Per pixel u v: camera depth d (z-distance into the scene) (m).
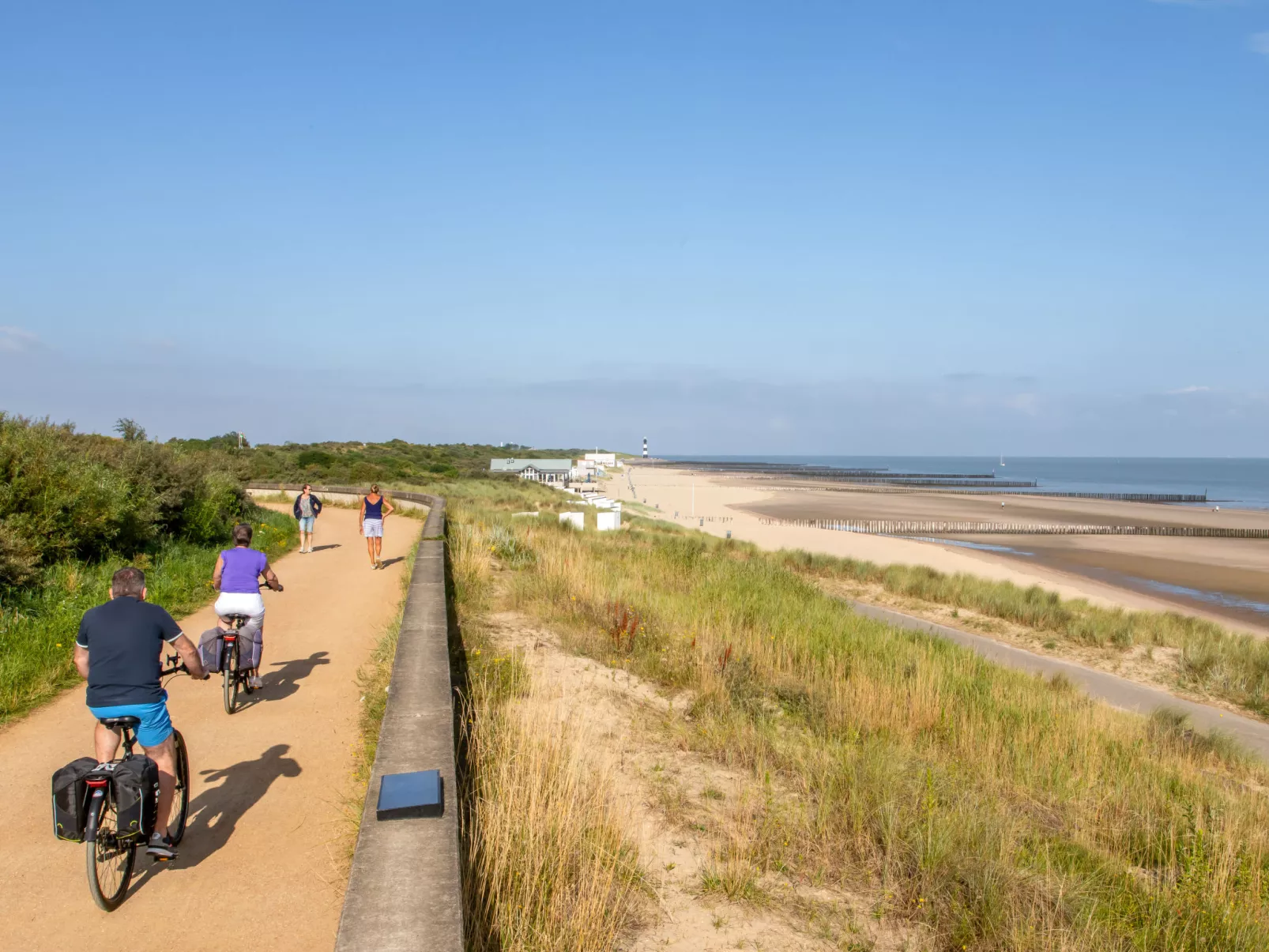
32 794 4.91
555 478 108.94
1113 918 4.75
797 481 162.88
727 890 4.61
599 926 3.84
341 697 6.99
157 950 3.44
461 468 102.75
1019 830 5.94
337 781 5.20
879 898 4.75
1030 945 4.24
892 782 6.10
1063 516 74.50
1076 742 8.75
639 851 4.94
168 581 11.66
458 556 13.73
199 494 17.67
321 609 11.01
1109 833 6.45
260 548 16.98
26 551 9.85
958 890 4.71
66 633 8.36
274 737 5.98
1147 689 14.99
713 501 93.81
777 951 4.11
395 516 27.66
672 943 4.08
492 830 4.19
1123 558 41.91
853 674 10.02
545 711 6.73
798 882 4.85
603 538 24.48
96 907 3.75
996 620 20.31
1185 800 7.32
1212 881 5.29
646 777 6.14
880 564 31.81
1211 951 4.59
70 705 6.59
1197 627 20.33
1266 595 30.75
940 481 177.00
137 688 3.96
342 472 57.38
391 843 3.27
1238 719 13.45
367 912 2.77
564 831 4.45
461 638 8.92
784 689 9.16
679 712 8.00
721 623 11.83
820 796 6.06
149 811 3.80
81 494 12.06
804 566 27.22
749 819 5.55
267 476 52.47
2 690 6.57
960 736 8.51
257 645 6.74
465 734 5.75
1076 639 18.44
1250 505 101.56
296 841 4.41
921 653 11.84
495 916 3.70
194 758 5.57
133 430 17.56
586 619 10.95
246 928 3.62
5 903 3.74
